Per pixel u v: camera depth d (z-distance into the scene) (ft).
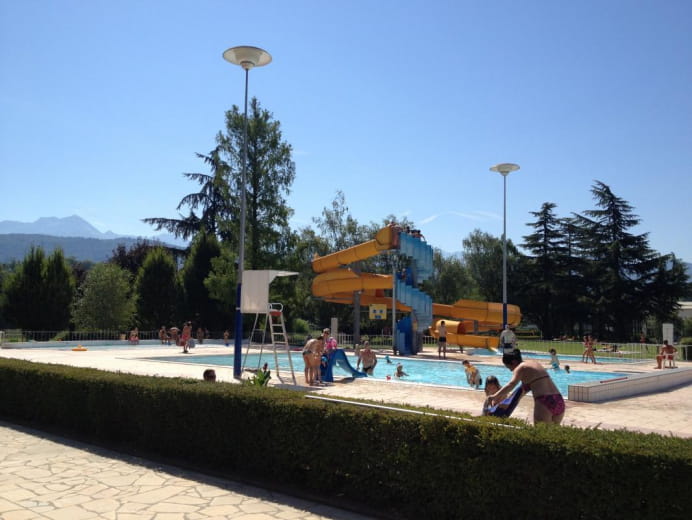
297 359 89.81
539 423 17.72
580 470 15.19
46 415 33.22
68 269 131.75
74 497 20.42
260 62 57.36
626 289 189.98
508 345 89.35
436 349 116.98
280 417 22.29
